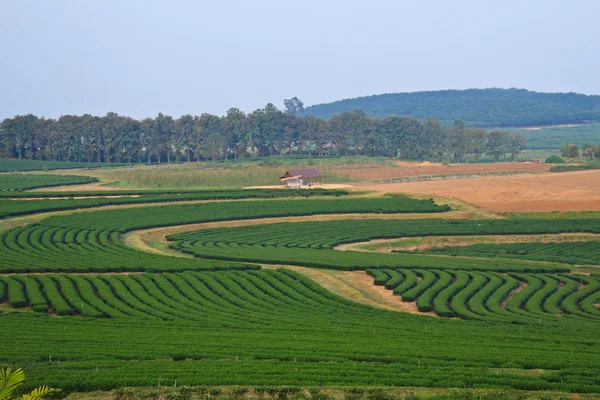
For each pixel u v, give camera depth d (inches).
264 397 2197.3
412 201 7455.7
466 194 7716.5
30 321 3289.9
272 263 4822.8
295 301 3873.0
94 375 2347.4
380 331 3125.0
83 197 7677.2
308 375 2347.4
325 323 3348.9
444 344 2834.6
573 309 3678.6
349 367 2463.1
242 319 3415.4
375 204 7322.8
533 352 2664.9
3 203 6953.7
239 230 6328.7
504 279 4392.2
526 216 6727.4
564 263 4980.3
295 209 7062.0
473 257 5290.4
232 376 2347.4
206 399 2187.5
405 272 4500.5
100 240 5580.7
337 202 7455.7
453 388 2246.6
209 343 2829.7
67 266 4512.8
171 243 5698.8
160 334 3021.7
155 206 7180.1
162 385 2281.0
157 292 3934.5
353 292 4119.1
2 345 2787.9
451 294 3986.2
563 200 7145.7
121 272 4520.2
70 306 3641.7
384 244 5841.5
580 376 2330.2
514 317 3472.0
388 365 2503.7
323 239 5895.7
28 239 5610.2
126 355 2650.1
